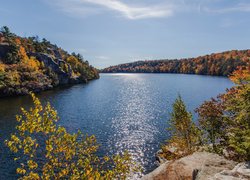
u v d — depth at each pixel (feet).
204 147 92.43
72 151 37.99
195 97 384.06
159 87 572.10
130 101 359.87
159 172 57.88
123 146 157.69
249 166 43.32
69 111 269.85
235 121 74.33
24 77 428.15
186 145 98.02
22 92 385.29
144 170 122.31
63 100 345.72
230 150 74.28
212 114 84.28
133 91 501.15
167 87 563.89
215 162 49.98
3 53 475.31
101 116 248.52
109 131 192.95
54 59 604.90
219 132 84.48
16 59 485.97
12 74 400.06
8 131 180.65
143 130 196.13
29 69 460.96
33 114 34.40
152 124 215.72
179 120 99.55
